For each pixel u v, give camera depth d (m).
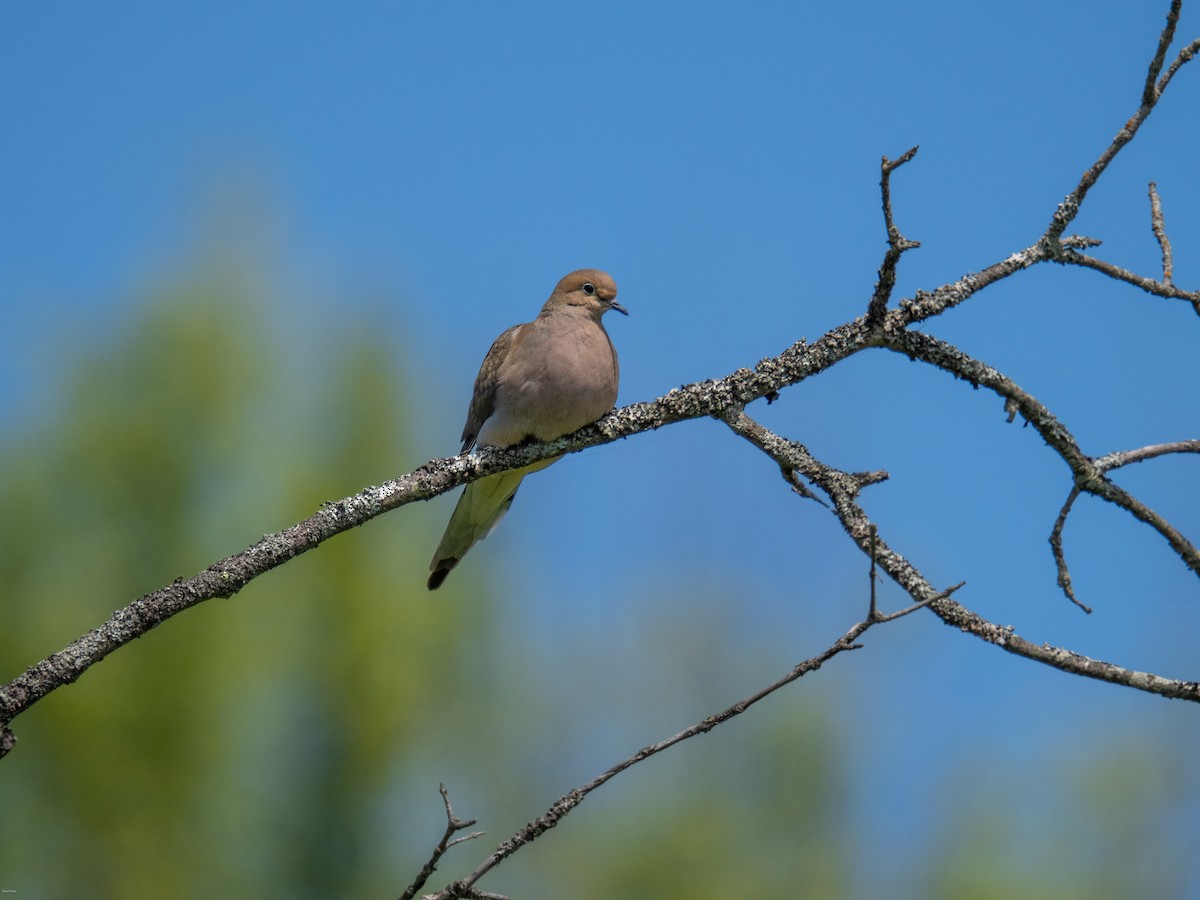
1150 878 13.35
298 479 15.74
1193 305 6.40
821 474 6.41
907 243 6.26
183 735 14.44
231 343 15.88
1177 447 6.21
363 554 15.91
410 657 15.66
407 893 5.08
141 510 15.29
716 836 13.77
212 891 14.63
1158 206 6.54
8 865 14.02
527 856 14.83
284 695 15.62
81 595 14.84
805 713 13.90
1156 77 6.21
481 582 16.45
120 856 14.05
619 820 14.27
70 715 14.08
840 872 13.70
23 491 15.09
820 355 6.56
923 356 6.48
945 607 5.84
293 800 15.52
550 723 15.14
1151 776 13.56
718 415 6.71
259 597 15.26
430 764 15.82
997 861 13.49
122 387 15.72
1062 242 6.57
